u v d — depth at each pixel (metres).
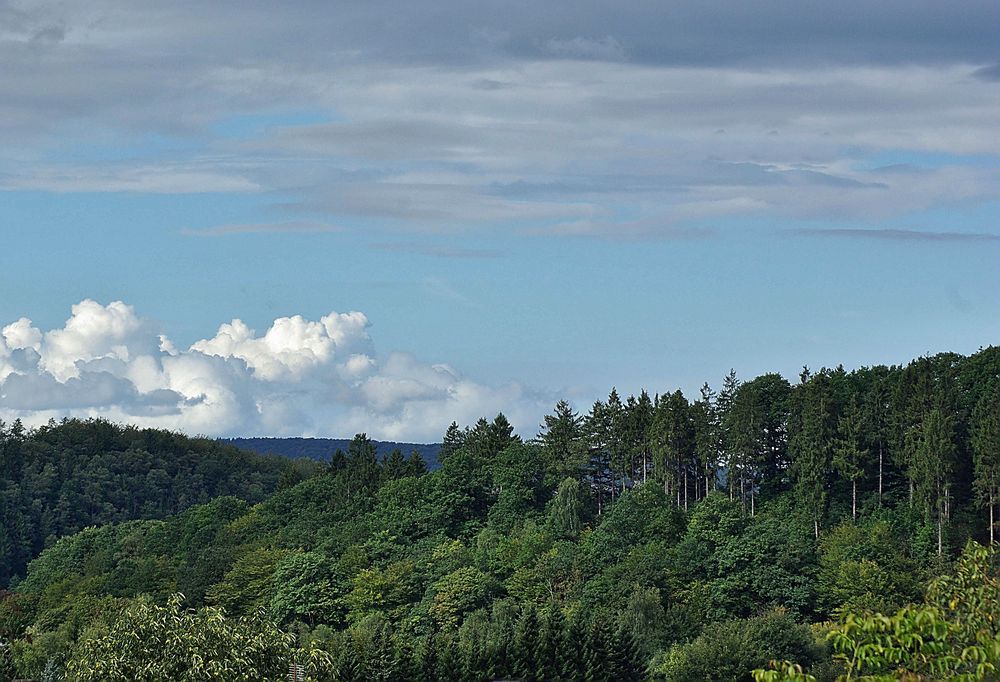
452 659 189.62
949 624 42.06
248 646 82.19
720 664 184.50
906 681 40.94
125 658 80.38
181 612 84.12
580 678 188.25
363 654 188.50
